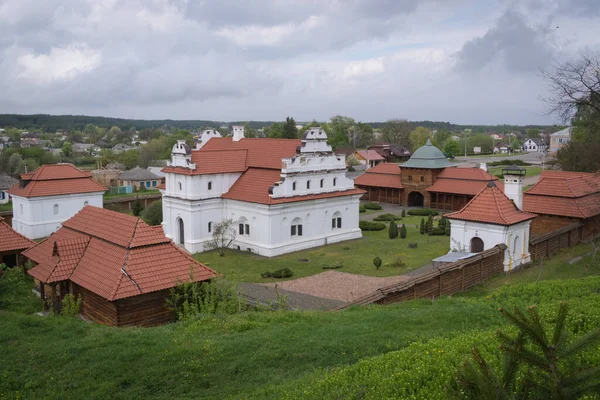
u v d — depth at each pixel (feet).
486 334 65.21
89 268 110.42
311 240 201.36
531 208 184.85
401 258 179.42
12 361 72.84
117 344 78.69
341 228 214.28
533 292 98.22
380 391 50.65
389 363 58.34
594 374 27.04
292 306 122.72
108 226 118.93
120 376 67.72
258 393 59.00
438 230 221.25
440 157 303.27
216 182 201.57
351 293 133.69
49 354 74.79
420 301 104.99
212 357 71.36
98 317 104.42
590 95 145.07
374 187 322.14
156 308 103.71
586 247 171.32
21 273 119.55
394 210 292.81
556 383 27.45
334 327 82.23
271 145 210.79
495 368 49.03
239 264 176.55
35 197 221.66
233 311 101.91
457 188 282.97
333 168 207.82
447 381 49.26
